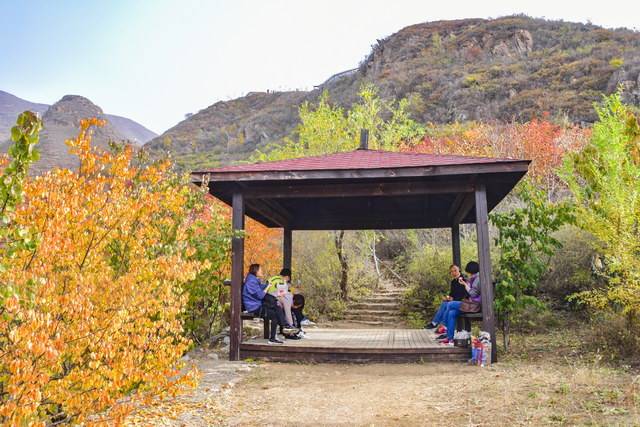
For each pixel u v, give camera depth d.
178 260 4.50
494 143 21.08
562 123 27.56
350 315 14.77
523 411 4.72
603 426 4.10
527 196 9.41
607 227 7.92
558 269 11.66
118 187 4.68
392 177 7.73
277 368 7.46
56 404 3.91
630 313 7.43
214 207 9.97
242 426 4.69
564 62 47.53
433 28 77.44
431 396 5.57
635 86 36.91
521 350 8.54
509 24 67.62
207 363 7.86
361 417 4.89
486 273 7.67
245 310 8.48
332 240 15.68
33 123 3.05
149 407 5.19
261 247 12.87
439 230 18.36
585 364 6.90
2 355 3.21
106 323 3.85
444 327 9.24
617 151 7.82
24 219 3.54
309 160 8.95
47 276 3.66
